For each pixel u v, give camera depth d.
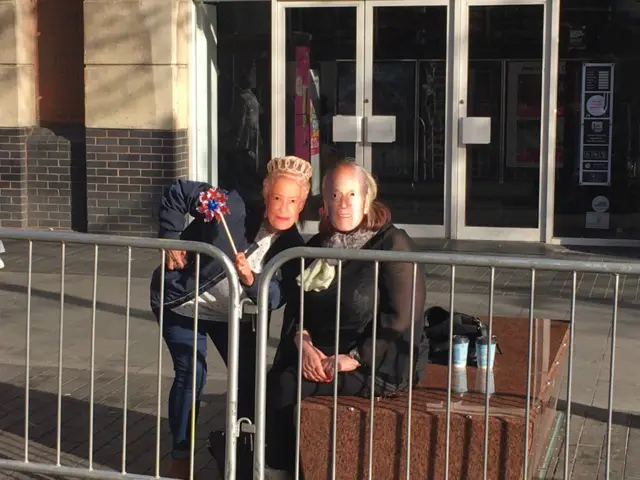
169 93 11.41
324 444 4.32
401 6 11.49
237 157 12.16
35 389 6.52
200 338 4.94
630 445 5.58
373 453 4.29
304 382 4.49
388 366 4.42
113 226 11.69
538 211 11.48
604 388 6.50
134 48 11.39
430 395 4.48
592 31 11.16
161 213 4.86
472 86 11.46
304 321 4.69
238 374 4.92
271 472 4.58
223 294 4.80
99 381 6.70
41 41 11.95
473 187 11.59
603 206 11.36
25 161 12.01
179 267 4.79
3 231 4.64
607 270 4.07
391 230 4.56
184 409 4.96
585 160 11.34
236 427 4.54
